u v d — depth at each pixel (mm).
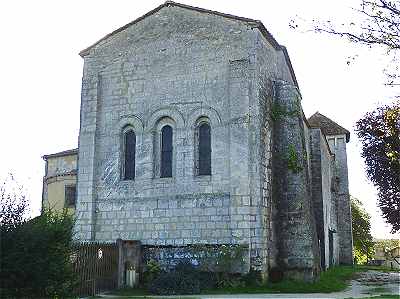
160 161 22750
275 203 22297
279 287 19969
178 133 22375
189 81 22672
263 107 22000
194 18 23234
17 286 12562
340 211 45219
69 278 13867
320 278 23250
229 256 20016
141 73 23766
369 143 26719
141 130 23172
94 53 24906
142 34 24156
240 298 16672
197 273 20172
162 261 21219
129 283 20359
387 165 26484
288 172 22547
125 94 23875
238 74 21656
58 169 34281
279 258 21766
